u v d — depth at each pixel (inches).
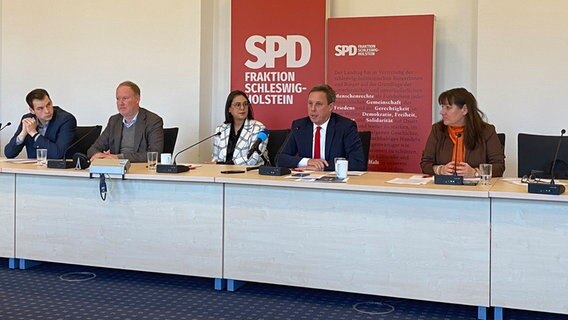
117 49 219.5
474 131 138.7
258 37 204.1
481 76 181.6
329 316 117.6
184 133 212.8
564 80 174.7
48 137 176.1
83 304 123.3
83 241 140.9
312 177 126.8
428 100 187.5
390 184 116.9
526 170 134.9
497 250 111.3
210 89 217.6
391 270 118.6
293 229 124.6
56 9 225.9
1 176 146.7
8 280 139.7
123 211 137.0
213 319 115.3
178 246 133.2
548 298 109.0
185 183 131.6
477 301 113.3
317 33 198.1
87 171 137.9
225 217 129.2
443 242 114.7
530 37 176.9
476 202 111.9
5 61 233.5
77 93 225.1
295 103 201.9
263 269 127.2
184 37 211.2
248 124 170.7
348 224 120.9
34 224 144.8
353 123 153.9
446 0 193.2
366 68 193.0
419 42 187.6
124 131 170.6
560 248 107.7
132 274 145.9
